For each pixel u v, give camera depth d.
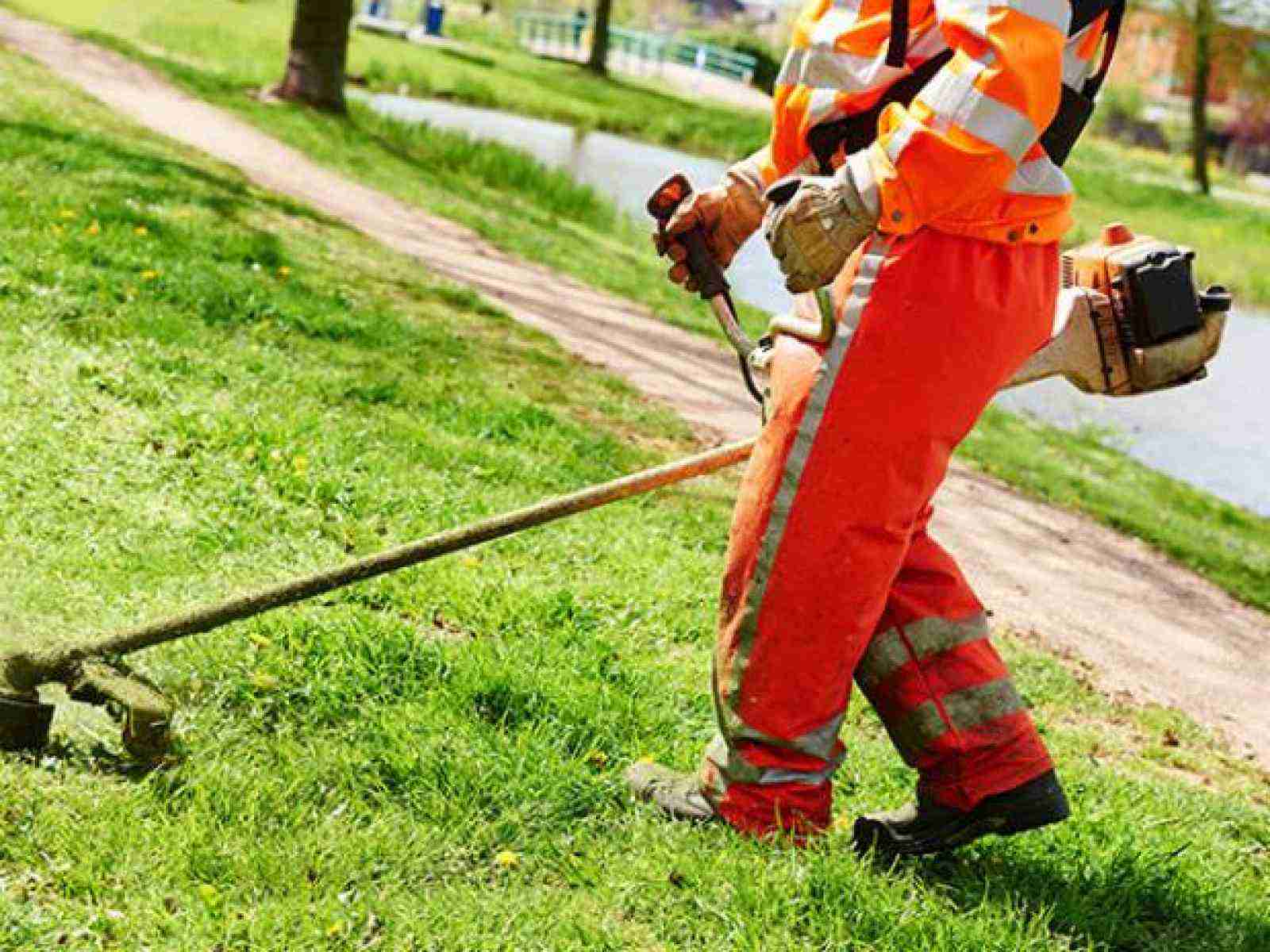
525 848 4.50
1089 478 16.11
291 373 9.36
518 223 22.09
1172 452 20.69
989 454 15.41
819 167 4.36
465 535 4.63
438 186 23.16
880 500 4.17
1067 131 4.16
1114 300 4.55
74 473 6.85
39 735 4.46
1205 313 4.61
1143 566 12.65
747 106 66.25
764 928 4.17
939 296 4.07
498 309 14.23
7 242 10.53
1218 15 67.19
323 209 17.64
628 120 50.00
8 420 7.29
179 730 4.71
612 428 10.86
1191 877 5.19
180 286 10.48
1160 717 8.09
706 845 4.50
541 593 6.60
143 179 14.33
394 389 9.68
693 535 8.55
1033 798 4.45
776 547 4.24
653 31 107.94
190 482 7.09
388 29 61.22
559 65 66.19
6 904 3.74
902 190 3.92
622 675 5.91
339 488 7.43
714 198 4.81
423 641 5.68
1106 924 4.63
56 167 13.85
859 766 5.63
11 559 5.84
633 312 17.19
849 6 4.26
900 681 4.45
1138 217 57.59
